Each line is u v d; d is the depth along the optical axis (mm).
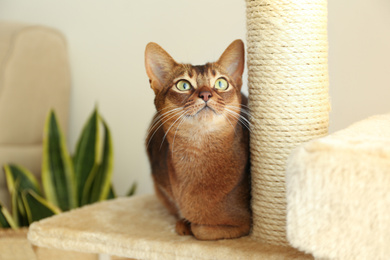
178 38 1278
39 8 1459
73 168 1202
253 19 791
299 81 777
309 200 619
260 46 785
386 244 604
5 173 1190
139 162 1360
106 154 1206
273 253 756
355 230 611
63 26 1426
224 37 1228
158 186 922
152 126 912
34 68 1329
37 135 1335
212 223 807
